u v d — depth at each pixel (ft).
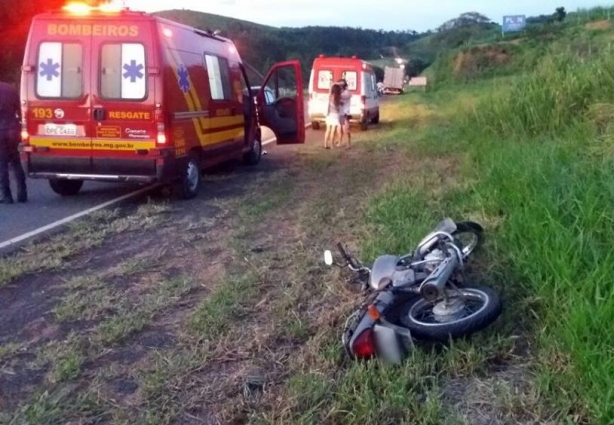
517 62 133.49
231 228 29.04
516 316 16.17
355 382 14.29
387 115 92.89
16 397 15.16
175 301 20.40
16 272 23.25
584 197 19.58
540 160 25.20
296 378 14.69
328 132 57.00
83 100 33.86
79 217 32.22
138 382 15.49
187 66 36.68
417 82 170.09
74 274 23.62
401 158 45.52
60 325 19.04
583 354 12.91
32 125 34.53
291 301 19.22
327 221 28.22
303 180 40.14
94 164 34.19
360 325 15.10
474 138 40.63
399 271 16.28
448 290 15.44
